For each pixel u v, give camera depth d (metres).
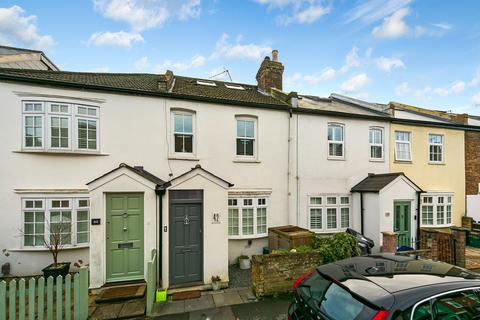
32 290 4.79
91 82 9.14
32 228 7.67
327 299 3.36
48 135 7.77
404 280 3.26
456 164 12.96
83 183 8.10
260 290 6.19
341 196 10.93
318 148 10.73
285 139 10.33
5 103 7.59
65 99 7.96
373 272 3.52
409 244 10.35
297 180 10.37
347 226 10.95
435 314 2.89
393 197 10.14
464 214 12.84
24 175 7.66
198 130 9.30
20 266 7.56
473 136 13.45
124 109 8.59
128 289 6.38
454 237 8.31
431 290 3.03
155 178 7.77
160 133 8.90
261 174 9.92
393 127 11.98
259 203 9.76
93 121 8.31
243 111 9.86
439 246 8.65
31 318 4.74
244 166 9.73
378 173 11.58
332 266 3.96
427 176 12.36
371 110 13.13
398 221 10.38
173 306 5.78
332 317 3.06
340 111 11.89
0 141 7.53
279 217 10.01
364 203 10.60
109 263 6.76
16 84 7.64
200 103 9.37
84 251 8.04
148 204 6.87
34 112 7.76
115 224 6.86
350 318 2.92
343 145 11.19
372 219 10.20
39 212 7.71
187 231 7.02
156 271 6.55
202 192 7.16
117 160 8.45
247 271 8.37
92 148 8.27
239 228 9.34
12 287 4.74
